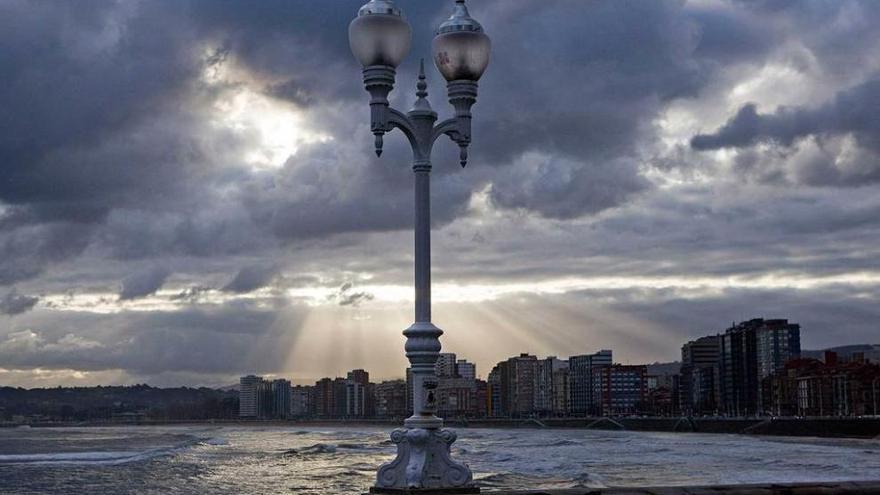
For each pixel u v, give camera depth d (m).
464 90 13.12
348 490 73.50
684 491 11.15
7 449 185.38
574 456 135.62
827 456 130.38
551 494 11.26
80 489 83.94
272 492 72.88
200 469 111.19
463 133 13.12
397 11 12.52
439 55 13.15
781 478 81.06
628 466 107.19
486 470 100.12
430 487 11.98
